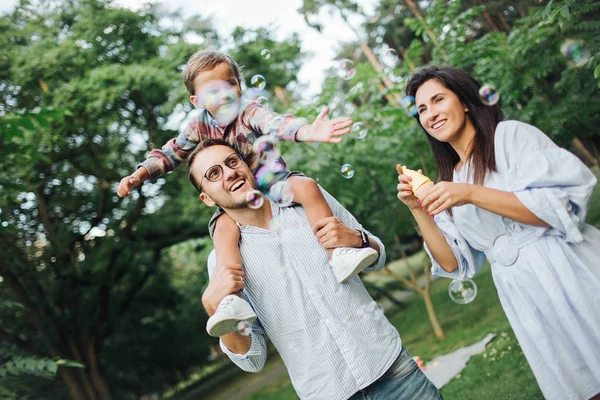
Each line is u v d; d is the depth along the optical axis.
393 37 15.99
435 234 2.49
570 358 2.27
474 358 5.30
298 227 2.04
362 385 1.92
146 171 2.30
